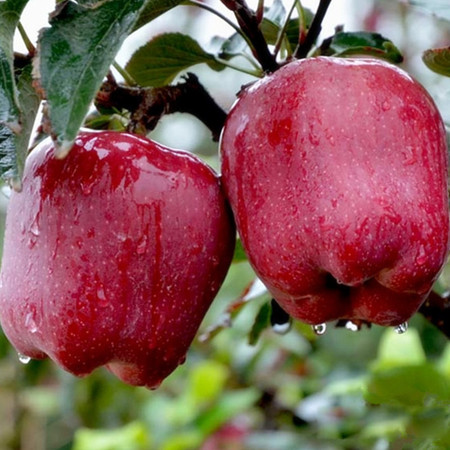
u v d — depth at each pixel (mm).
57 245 622
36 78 575
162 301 627
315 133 611
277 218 614
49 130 570
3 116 574
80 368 629
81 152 625
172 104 664
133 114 658
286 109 616
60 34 582
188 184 629
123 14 584
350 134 611
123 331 625
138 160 625
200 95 668
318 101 614
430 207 611
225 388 1177
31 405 1305
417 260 609
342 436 816
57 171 625
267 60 660
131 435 1029
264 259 620
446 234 615
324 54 711
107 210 620
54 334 623
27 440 1340
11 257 639
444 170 625
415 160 614
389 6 1245
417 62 1192
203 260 631
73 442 1228
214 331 806
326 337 1148
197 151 1354
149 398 1231
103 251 620
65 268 620
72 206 621
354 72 619
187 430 1040
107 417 1241
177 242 625
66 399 1240
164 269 624
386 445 776
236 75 1280
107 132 634
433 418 714
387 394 740
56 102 572
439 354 1029
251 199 621
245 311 1095
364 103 614
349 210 604
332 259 606
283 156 614
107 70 576
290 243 612
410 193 609
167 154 633
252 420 1098
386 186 607
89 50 580
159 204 623
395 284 615
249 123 623
